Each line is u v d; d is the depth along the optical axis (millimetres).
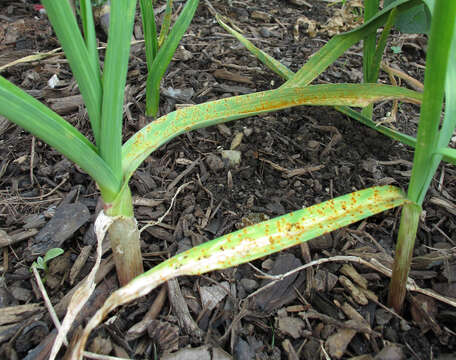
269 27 494
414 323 228
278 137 346
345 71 427
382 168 325
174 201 294
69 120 359
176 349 215
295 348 220
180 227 277
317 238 267
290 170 319
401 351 214
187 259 170
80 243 266
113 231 207
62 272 249
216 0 531
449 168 326
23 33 455
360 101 245
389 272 237
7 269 252
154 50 326
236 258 172
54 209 286
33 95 377
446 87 188
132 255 218
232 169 318
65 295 236
